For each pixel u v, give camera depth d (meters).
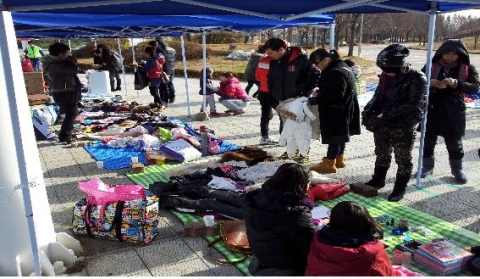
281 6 3.61
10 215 3.31
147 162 6.51
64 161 6.70
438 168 6.12
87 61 26.36
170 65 12.17
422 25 51.75
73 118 7.81
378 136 4.99
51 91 7.62
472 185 5.45
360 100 12.50
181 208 4.65
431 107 5.45
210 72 10.36
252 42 37.31
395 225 4.31
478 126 9.06
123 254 3.85
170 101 12.41
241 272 3.56
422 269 3.55
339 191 5.07
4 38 2.71
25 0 2.63
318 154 6.86
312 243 2.67
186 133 7.75
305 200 2.87
